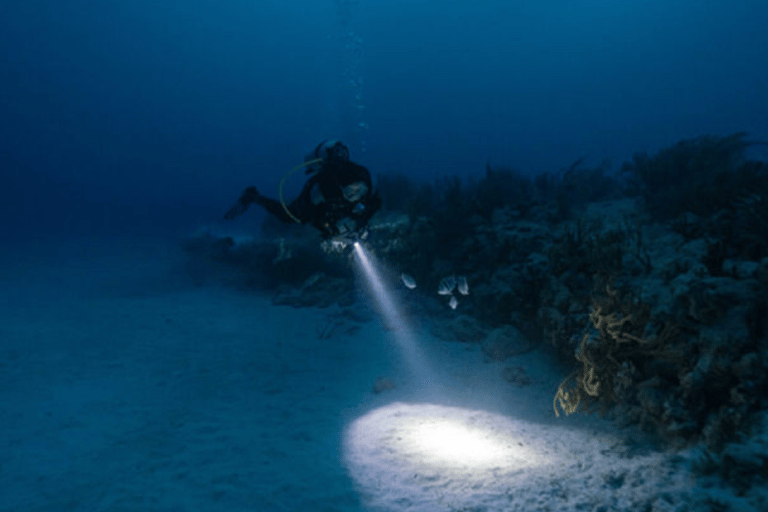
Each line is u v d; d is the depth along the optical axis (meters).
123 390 6.18
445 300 8.95
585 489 3.33
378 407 5.39
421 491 3.50
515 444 4.25
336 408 5.44
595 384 4.49
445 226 9.68
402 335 8.11
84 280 13.49
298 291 11.18
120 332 8.88
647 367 4.37
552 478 3.54
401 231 10.37
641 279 5.17
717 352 3.72
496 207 10.20
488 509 3.20
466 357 6.87
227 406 5.61
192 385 6.34
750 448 2.90
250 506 3.43
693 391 3.76
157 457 4.34
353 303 10.00
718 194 6.67
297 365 7.10
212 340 8.41
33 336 8.54
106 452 4.47
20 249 18.39
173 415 5.36
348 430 4.77
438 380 6.20
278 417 5.23
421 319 8.72
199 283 13.01
